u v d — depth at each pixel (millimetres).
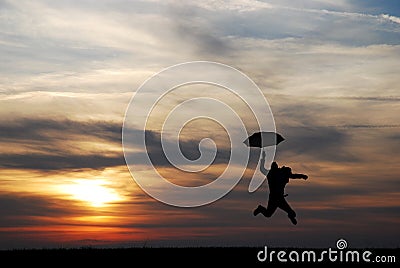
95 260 25703
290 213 20516
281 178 20578
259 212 20719
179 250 27000
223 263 24750
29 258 26094
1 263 25094
